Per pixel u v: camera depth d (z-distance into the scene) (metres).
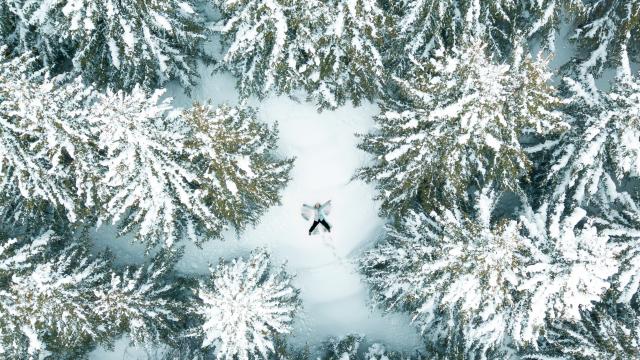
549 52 16.22
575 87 12.51
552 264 10.20
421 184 13.01
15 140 9.91
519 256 10.37
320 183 16.73
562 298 10.11
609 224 12.84
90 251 15.38
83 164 10.30
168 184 11.42
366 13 11.13
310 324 16.97
